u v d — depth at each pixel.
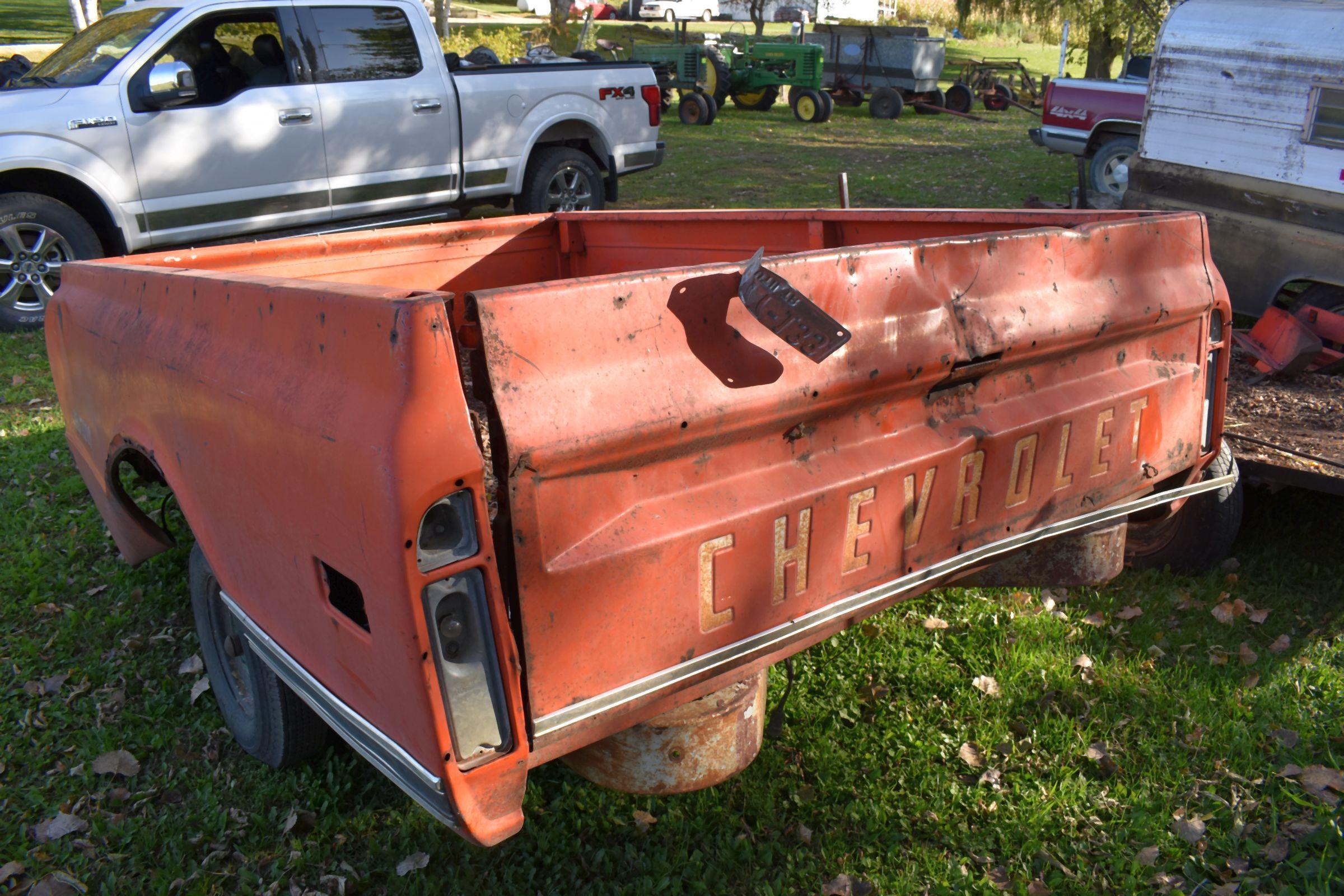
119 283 2.81
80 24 18.02
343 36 8.16
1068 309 2.56
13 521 4.57
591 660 1.89
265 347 2.03
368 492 1.65
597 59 11.88
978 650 3.43
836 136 19.72
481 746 1.78
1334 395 4.82
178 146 7.48
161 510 3.68
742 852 2.59
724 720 2.18
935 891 2.46
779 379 2.03
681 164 15.89
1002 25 45.44
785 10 41.53
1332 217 5.96
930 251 2.29
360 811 2.79
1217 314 3.02
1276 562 3.88
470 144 9.00
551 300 1.78
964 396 2.44
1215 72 6.50
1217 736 2.95
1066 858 2.58
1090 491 2.73
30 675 3.47
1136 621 3.58
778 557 2.11
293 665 2.16
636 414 1.84
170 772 2.99
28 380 6.59
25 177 7.27
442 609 1.70
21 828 2.78
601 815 2.73
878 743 2.97
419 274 3.98
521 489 1.75
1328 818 2.61
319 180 8.19
